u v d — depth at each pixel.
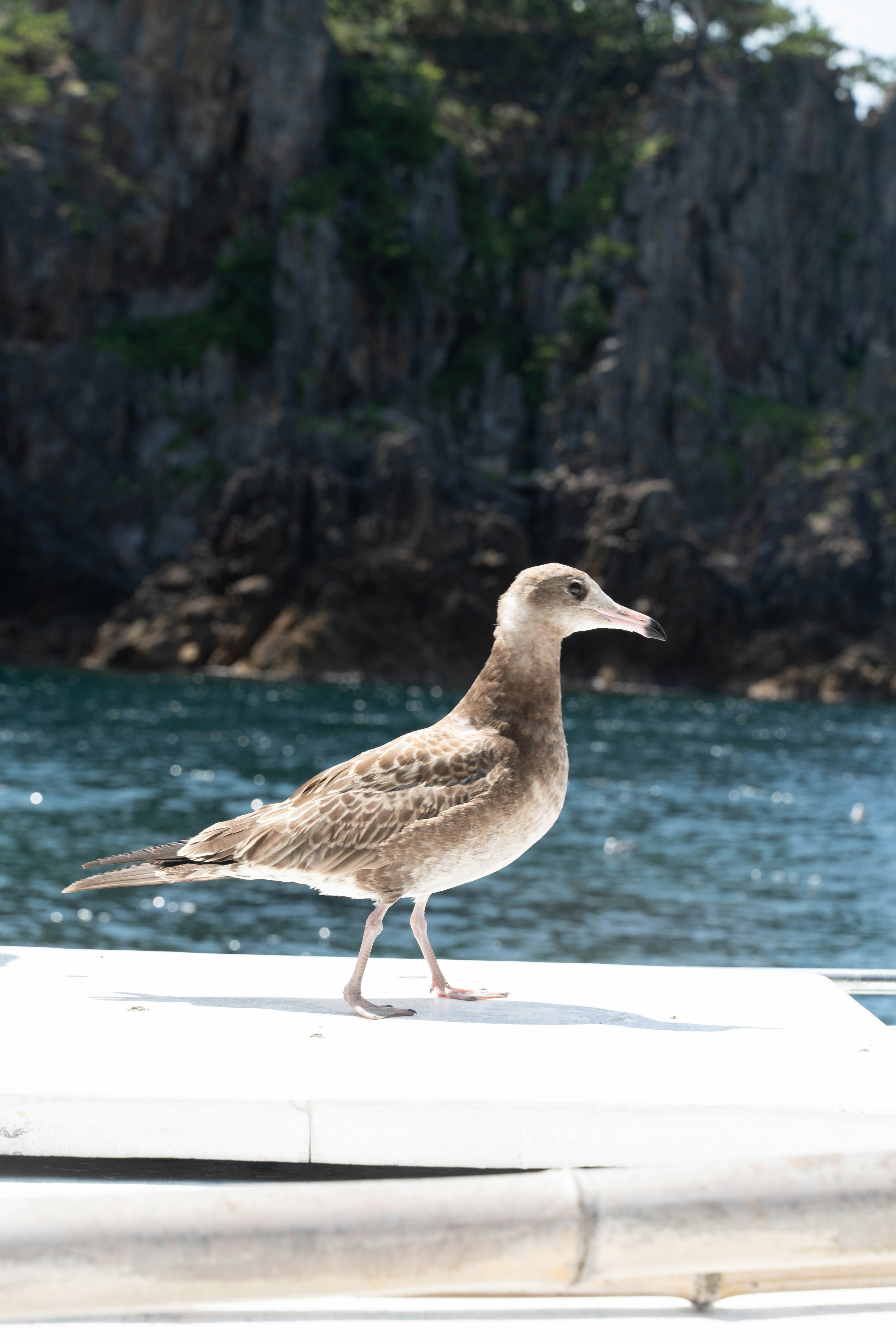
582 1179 1.58
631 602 75.06
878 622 79.75
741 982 3.91
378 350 80.25
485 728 3.63
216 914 15.55
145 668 65.44
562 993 3.76
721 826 25.16
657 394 84.88
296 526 69.44
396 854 3.46
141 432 72.00
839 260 99.44
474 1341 2.11
